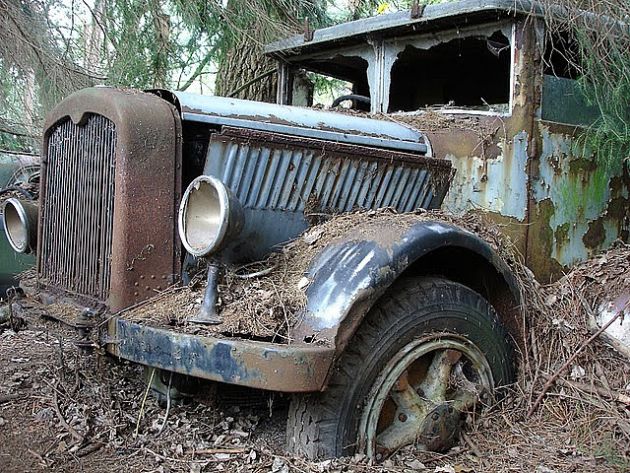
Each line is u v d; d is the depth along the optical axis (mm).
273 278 2375
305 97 4211
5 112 5973
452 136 3256
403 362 2381
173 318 2281
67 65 5492
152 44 5570
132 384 3025
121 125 2412
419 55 3654
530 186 3121
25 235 3031
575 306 2959
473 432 2609
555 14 3150
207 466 2314
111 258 2432
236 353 2076
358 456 2291
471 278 2768
